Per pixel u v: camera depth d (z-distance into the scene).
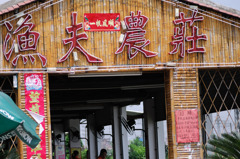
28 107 11.88
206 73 14.52
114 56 12.48
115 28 12.55
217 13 13.27
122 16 12.62
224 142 10.07
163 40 12.83
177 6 12.98
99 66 12.38
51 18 12.18
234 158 10.00
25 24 11.95
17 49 11.86
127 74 12.73
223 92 15.29
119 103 18.66
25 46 11.92
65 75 13.48
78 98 17.20
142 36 12.68
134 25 12.65
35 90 11.96
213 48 13.17
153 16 12.82
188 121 12.78
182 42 12.93
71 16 12.33
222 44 13.25
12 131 7.89
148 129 16.97
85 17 12.42
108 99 17.22
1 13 11.70
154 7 12.84
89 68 12.30
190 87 12.91
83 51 12.30
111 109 18.80
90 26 12.42
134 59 12.59
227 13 13.23
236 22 13.42
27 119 8.45
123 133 18.48
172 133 12.66
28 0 11.91
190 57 12.98
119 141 18.50
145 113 17.19
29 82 11.93
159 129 17.06
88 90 17.05
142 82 15.08
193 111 12.85
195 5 13.06
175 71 12.84
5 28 11.82
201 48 13.05
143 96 17.03
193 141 12.74
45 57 12.09
